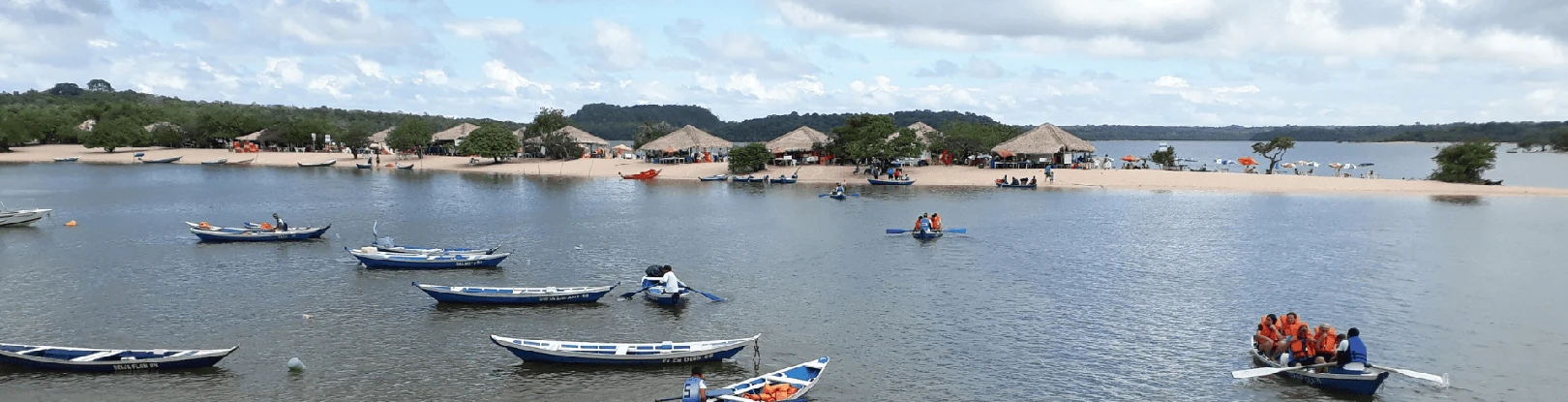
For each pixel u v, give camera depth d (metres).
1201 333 40.22
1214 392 32.56
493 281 51.88
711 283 51.16
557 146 164.75
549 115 171.88
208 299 46.12
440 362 35.53
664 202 97.19
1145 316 43.31
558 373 34.16
